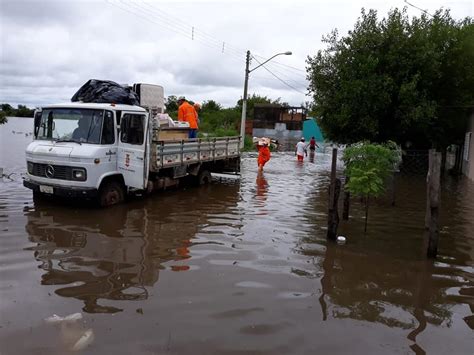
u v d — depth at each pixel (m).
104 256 6.73
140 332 4.41
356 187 8.78
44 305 4.95
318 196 13.09
